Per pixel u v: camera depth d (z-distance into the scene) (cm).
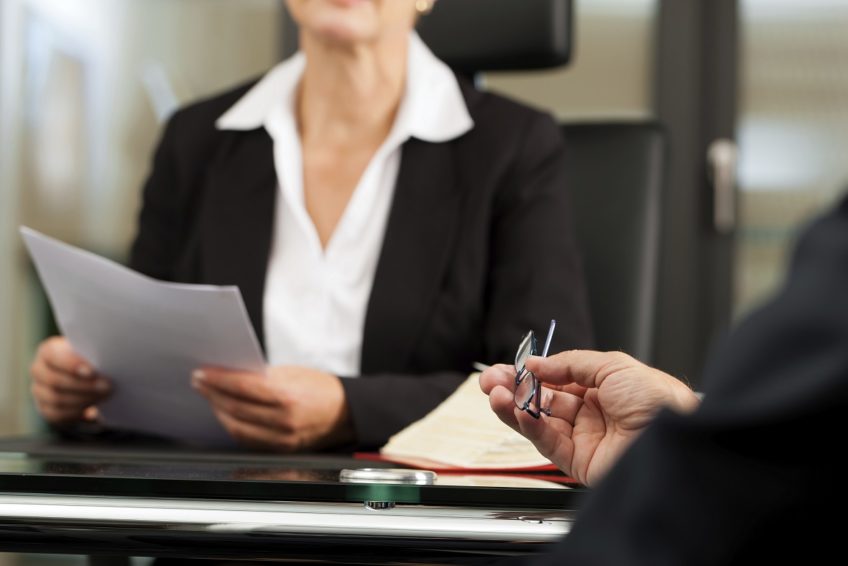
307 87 195
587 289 205
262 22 359
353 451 152
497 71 219
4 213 357
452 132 188
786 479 38
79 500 82
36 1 358
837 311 38
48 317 360
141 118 361
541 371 84
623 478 42
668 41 365
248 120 196
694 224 368
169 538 79
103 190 361
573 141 215
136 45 361
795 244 41
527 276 176
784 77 364
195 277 191
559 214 184
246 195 190
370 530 78
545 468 102
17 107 358
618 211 208
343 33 182
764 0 364
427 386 155
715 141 366
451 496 80
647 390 81
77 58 360
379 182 187
